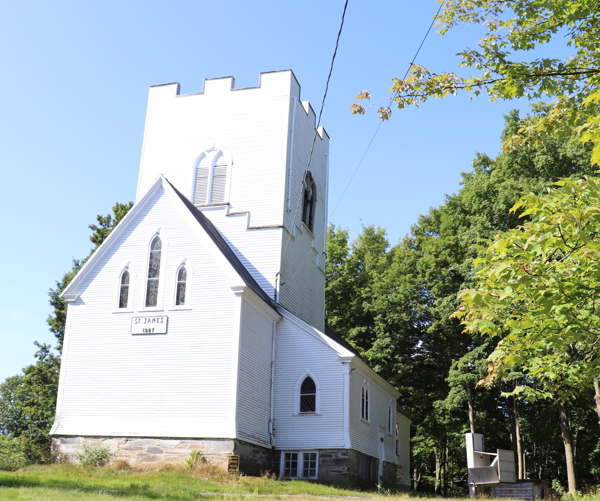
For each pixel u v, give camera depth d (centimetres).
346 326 5631
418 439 5384
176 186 3719
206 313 2720
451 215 4791
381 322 5050
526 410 5303
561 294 1105
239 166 3638
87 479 2003
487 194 4147
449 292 4669
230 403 2580
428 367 5175
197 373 2655
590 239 1067
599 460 5772
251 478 2375
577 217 1041
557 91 1357
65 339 2842
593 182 1082
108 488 1680
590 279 1113
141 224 2917
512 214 3912
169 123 3838
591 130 1141
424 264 4891
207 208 3591
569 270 1122
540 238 1055
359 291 5569
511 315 1234
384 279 5250
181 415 2617
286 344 3064
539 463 6181
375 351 4884
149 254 2872
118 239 2928
